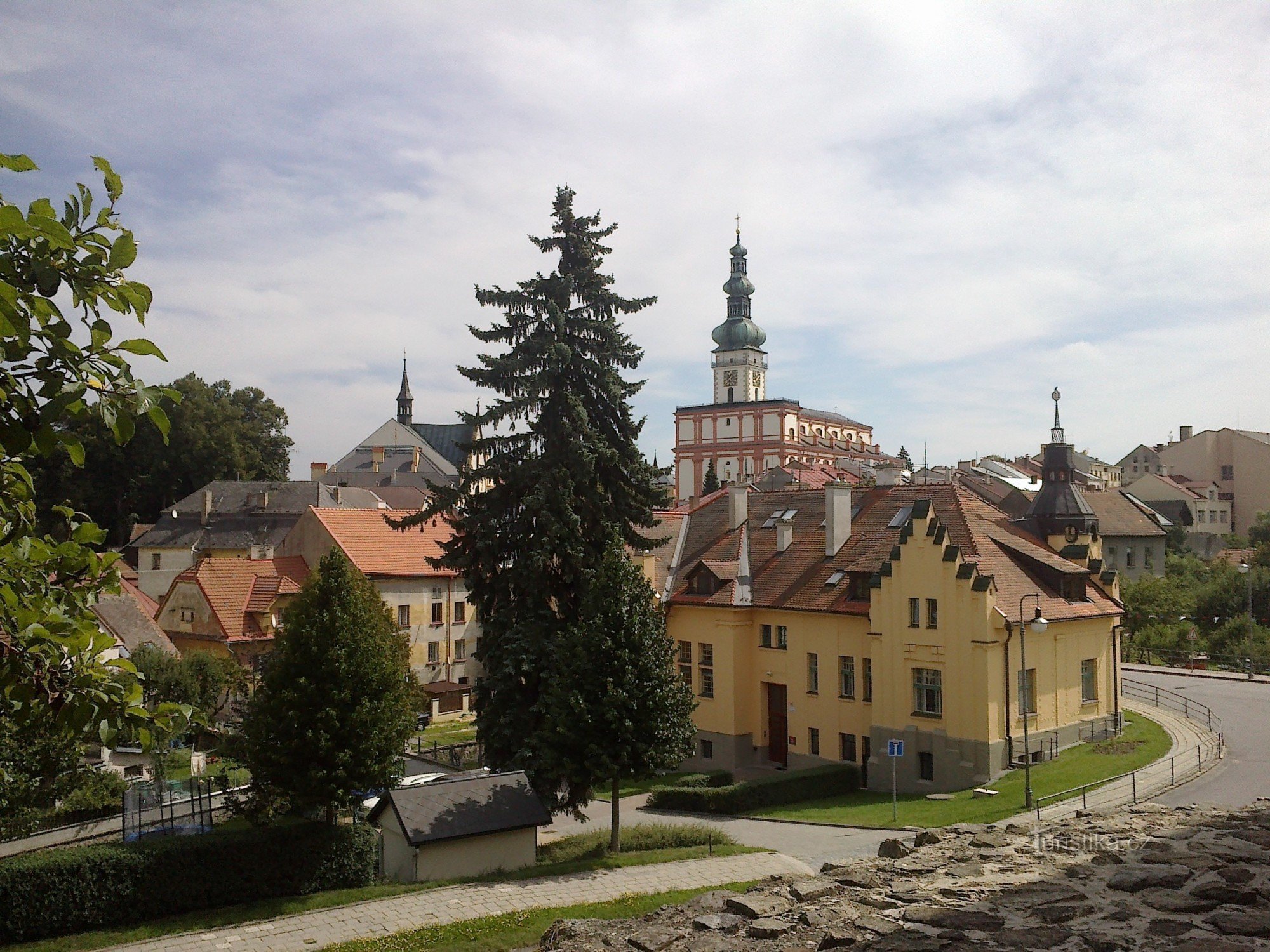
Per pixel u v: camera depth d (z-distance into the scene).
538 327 36.03
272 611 59.47
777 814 37.84
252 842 26.11
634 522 37.94
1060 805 32.94
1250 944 9.48
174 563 92.62
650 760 29.83
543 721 34.22
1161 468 137.12
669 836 32.75
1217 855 13.01
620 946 12.60
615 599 30.78
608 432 37.09
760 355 185.38
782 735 47.91
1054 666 41.19
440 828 28.03
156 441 108.25
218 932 23.03
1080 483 113.50
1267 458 134.25
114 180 7.07
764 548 51.88
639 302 37.03
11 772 26.36
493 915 23.80
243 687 48.22
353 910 24.47
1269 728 44.12
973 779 38.25
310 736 26.91
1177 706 50.38
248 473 116.88
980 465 126.56
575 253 36.53
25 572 7.91
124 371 7.12
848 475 147.50
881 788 41.53
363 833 28.20
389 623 41.78
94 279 6.94
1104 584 45.09
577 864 28.61
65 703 7.84
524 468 34.94
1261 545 93.50
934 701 40.28
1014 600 40.38
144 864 24.38
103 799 34.88
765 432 174.75
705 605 49.31
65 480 103.69
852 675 44.31
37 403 6.67
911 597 40.91
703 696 49.94
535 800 30.31
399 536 65.94
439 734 56.75
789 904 13.20
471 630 65.81
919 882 13.32
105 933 23.19
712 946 11.59
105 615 51.84
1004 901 11.78
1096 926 10.55
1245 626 71.25
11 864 22.94
